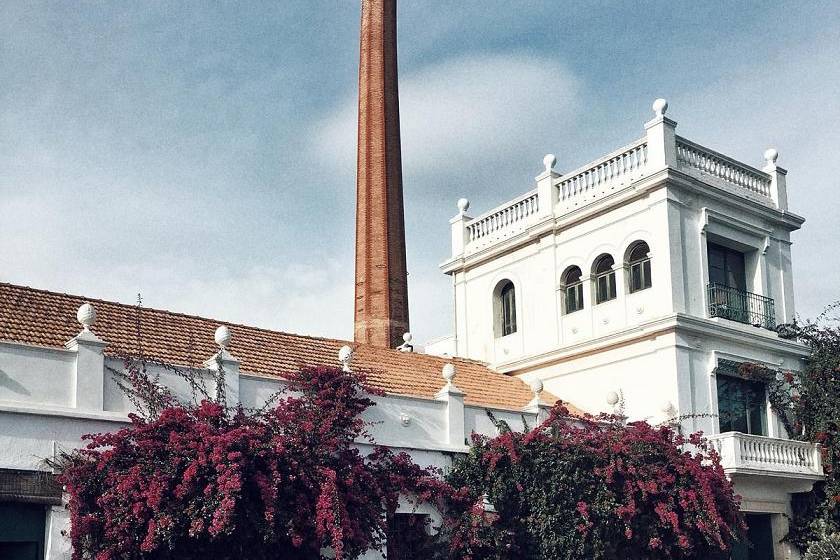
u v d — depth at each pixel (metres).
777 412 26.45
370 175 37.88
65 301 18.88
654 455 20.58
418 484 18.58
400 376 22.78
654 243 25.19
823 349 26.12
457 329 31.14
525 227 29.14
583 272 27.09
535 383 22.67
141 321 19.52
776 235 28.25
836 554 23.58
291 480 15.49
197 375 16.91
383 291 36.56
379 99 38.56
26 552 14.50
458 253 31.44
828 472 25.28
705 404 24.66
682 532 20.02
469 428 21.03
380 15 39.41
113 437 14.73
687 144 26.11
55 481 14.66
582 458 19.95
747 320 26.58
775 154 28.61
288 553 15.59
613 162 26.81
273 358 20.55
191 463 14.56
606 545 19.91
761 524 25.88
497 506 19.81
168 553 14.49
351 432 17.61
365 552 17.16
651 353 24.84
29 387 14.91
